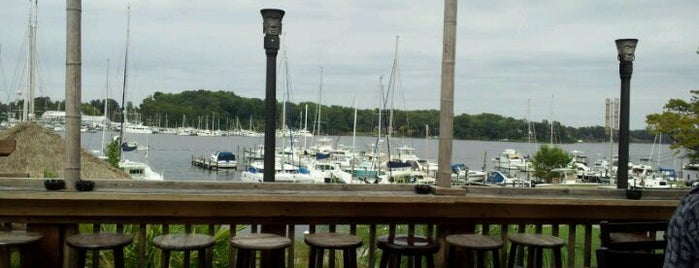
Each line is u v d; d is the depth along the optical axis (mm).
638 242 3641
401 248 4578
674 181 44781
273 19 5469
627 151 6531
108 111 53906
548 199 5012
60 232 4723
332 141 68688
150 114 93500
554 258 5090
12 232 4520
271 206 4777
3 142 5184
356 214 4914
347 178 42125
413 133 62812
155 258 5977
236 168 64562
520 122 82688
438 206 5012
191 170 65812
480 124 86625
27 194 4371
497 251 4934
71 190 4680
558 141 79250
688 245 2133
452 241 4770
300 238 8062
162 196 4484
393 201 4793
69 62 4730
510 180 49094
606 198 5383
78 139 4762
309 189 5207
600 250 3029
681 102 22672
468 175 51000
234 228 4891
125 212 4617
